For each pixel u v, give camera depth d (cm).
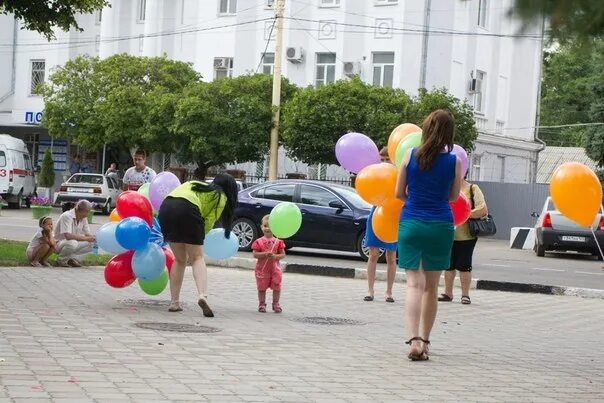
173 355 836
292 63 4406
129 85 4219
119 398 648
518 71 4841
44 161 4634
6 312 1048
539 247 2906
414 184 876
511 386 788
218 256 1211
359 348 941
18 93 5281
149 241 1159
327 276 1852
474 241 1445
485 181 4431
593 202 894
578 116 6206
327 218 2184
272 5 4459
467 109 3678
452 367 866
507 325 1230
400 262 891
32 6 1877
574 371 887
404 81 4172
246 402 661
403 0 4175
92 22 5212
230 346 905
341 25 4303
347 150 1139
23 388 662
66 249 1648
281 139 3797
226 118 3756
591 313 1434
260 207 2300
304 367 816
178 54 4725
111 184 4194
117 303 1192
